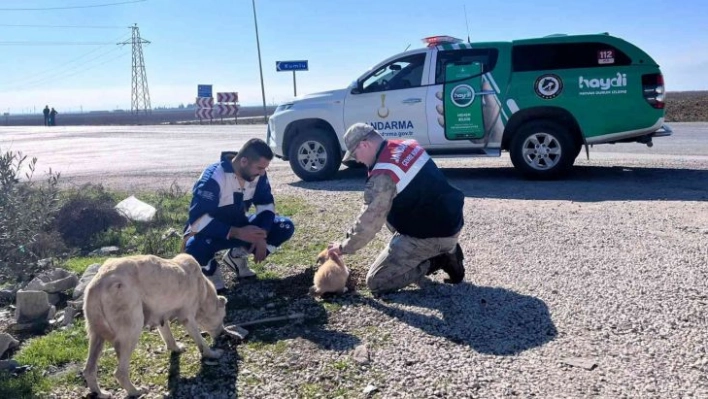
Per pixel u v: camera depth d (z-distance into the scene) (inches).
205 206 206.7
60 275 223.5
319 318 187.3
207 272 210.4
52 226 278.7
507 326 176.7
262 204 226.4
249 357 163.5
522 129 399.2
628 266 221.3
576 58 388.5
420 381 147.4
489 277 218.2
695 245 243.8
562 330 172.6
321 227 293.4
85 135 1138.7
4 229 191.3
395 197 196.7
